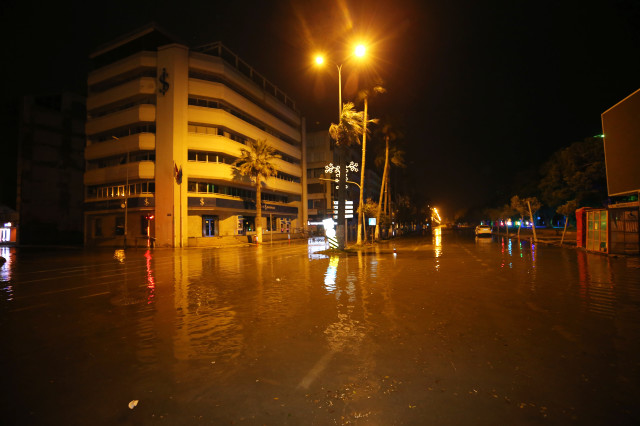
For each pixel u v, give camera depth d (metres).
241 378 4.13
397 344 5.25
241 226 49.16
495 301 8.23
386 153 44.78
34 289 11.12
